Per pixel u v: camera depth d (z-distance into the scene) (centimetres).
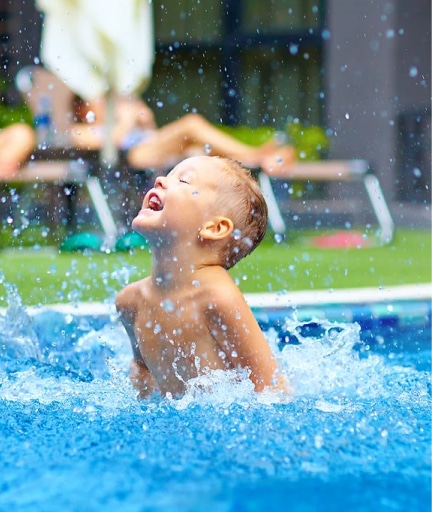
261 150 1564
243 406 455
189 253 501
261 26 2425
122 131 1527
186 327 496
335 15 2280
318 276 1092
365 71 2275
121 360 610
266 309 779
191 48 2412
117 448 365
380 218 1644
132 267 1082
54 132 1521
